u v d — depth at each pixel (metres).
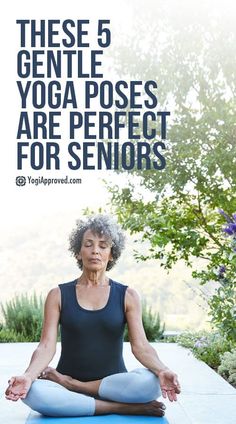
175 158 7.05
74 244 3.50
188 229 6.58
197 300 19.86
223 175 7.00
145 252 20.75
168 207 7.21
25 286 22.77
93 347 3.39
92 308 3.40
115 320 3.38
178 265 20.34
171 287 20.17
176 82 6.84
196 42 6.71
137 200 7.32
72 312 3.39
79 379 3.41
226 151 6.74
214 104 6.75
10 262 23.05
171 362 6.09
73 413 3.32
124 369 3.46
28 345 7.86
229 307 4.80
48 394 3.28
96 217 3.49
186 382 4.89
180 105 6.94
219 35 6.62
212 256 6.54
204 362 6.08
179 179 6.99
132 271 20.59
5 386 4.73
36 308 9.21
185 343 7.47
